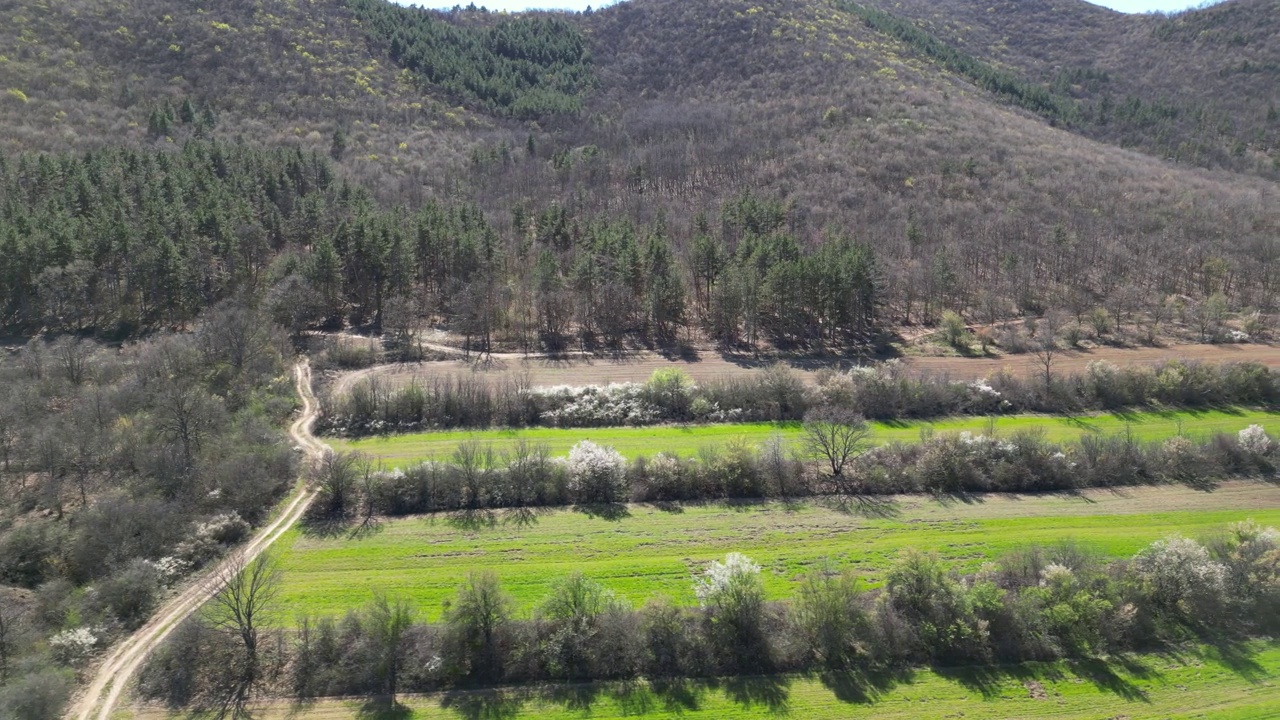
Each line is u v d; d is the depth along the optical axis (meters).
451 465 67.81
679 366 103.12
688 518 65.00
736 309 111.62
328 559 57.69
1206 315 110.88
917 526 63.75
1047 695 46.06
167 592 53.53
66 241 99.62
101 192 116.19
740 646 48.94
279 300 102.50
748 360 105.75
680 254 129.25
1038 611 50.94
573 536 61.75
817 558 58.84
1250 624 52.22
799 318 115.44
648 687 46.53
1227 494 69.44
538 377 97.19
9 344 92.81
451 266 120.06
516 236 135.38
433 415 83.56
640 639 48.09
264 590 51.62
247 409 78.94
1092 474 71.62
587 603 49.66
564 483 67.81
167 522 58.00
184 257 102.06
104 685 44.94
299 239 124.12
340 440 78.25
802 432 81.25
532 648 47.75
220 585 52.38
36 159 123.38
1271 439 75.69
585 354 107.38
